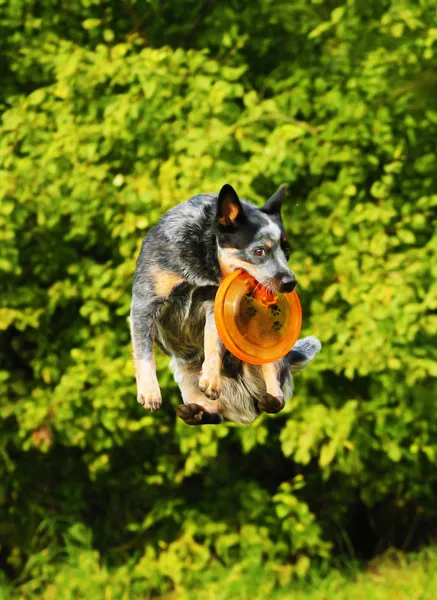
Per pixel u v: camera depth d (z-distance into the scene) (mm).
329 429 10586
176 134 10359
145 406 5477
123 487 12492
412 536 13297
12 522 12242
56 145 10203
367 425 11125
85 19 11461
